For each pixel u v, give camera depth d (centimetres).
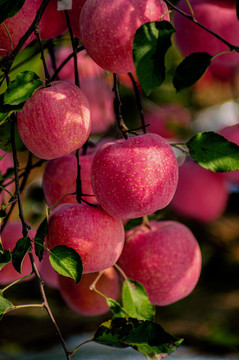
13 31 116
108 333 109
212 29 132
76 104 113
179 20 134
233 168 116
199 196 164
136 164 113
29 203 154
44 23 118
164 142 116
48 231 117
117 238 118
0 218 111
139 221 131
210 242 331
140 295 119
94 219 117
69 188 125
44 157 115
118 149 114
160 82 109
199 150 116
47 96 112
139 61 109
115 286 134
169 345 108
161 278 128
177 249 129
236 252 332
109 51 112
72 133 113
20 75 109
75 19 119
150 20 112
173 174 115
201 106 228
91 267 117
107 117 158
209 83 207
